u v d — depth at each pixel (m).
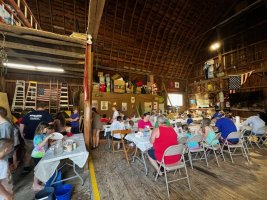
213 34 9.59
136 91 8.73
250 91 7.26
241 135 3.64
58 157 2.26
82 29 7.23
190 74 11.34
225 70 8.59
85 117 3.50
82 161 2.45
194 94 10.70
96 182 2.74
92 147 4.93
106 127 5.25
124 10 7.42
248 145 5.00
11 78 6.26
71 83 7.45
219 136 3.68
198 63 10.62
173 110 9.96
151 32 8.62
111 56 8.49
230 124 3.89
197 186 2.58
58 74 6.68
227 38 8.44
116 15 7.52
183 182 2.72
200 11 8.66
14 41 3.12
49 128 2.86
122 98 8.06
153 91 9.37
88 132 3.50
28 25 3.76
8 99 6.11
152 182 2.74
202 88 10.03
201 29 9.56
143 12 7.86
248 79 7.52
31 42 3.21
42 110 3.67
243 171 3.11
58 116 4.41
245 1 7.76
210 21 9.30
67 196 2.14
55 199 2.08
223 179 2.80
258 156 3.96
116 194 2.38
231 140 3.66
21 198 2.27
